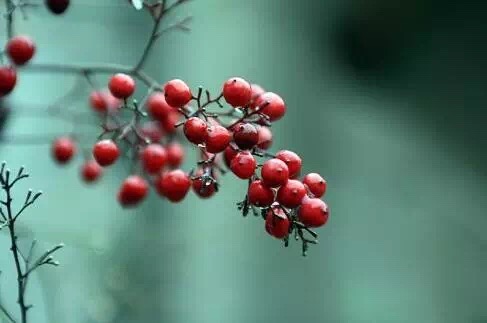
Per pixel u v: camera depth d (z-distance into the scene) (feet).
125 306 2.80
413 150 3.83
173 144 2.36
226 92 2.13
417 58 3.92
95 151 2.27
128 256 2.96
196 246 3.25
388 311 3.56
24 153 2.99
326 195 3.65
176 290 3.11
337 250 3.59
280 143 3.62
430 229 3.71
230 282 3.34
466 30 3.92
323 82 3.77
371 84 3.88
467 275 3.65
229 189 3.37
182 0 2.34
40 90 3.06
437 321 3.57
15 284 2.79
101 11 3.18
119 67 2.36
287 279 3.48
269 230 2.11
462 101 3.94
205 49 3.48
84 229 2.76
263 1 3.68
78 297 2.73
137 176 2.36
